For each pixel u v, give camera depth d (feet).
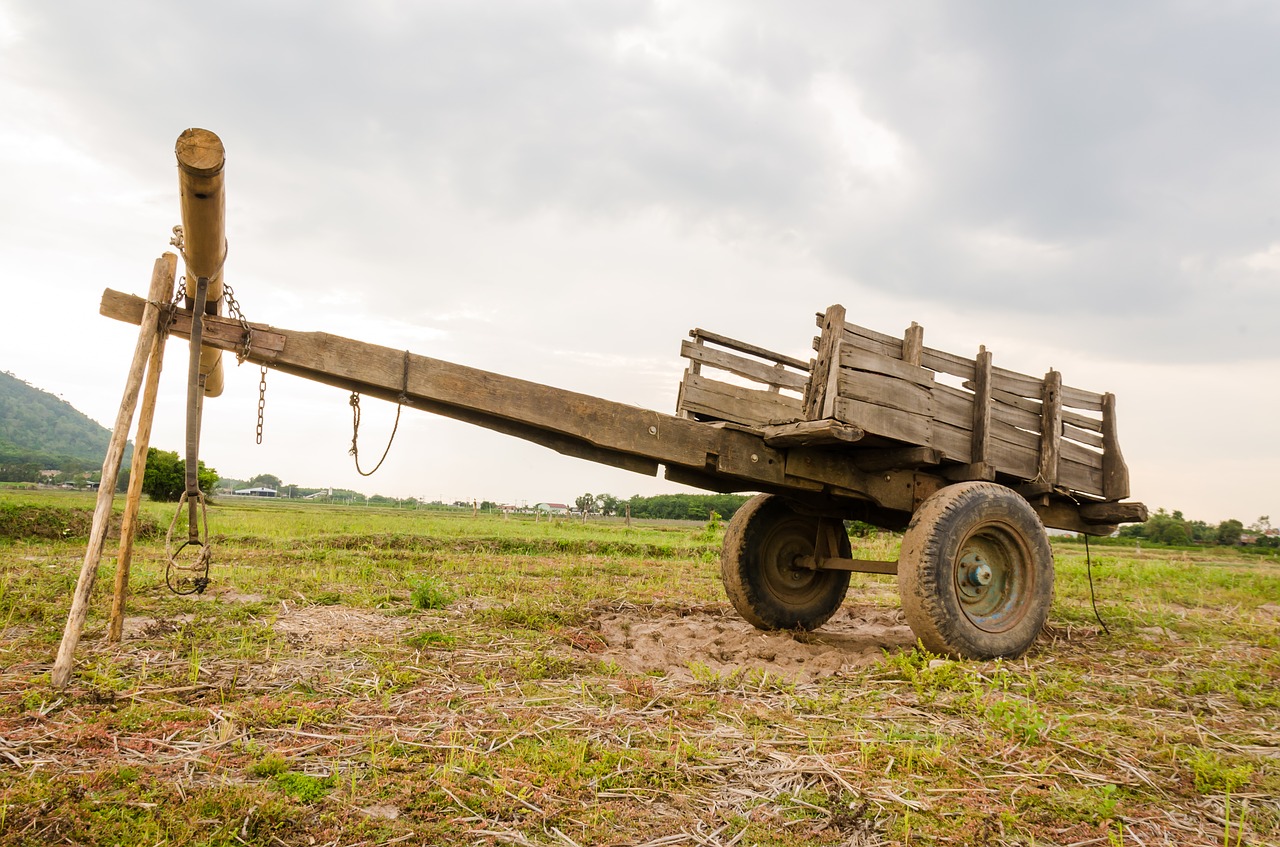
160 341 15.94
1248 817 9.71
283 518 66.69
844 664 17.90
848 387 17.56
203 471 88.33
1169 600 34.01
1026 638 19.11
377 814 8.77
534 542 50.08
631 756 10.78
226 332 15.61
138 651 15.51
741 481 20.48
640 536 65.62
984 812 9.42
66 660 13.09
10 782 9.15
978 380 20.39
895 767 10.90
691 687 15.02
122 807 8.55
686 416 23.54
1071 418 22.31
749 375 25.76
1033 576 19.56
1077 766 11.33
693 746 11.28
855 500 22.29
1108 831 9.14
